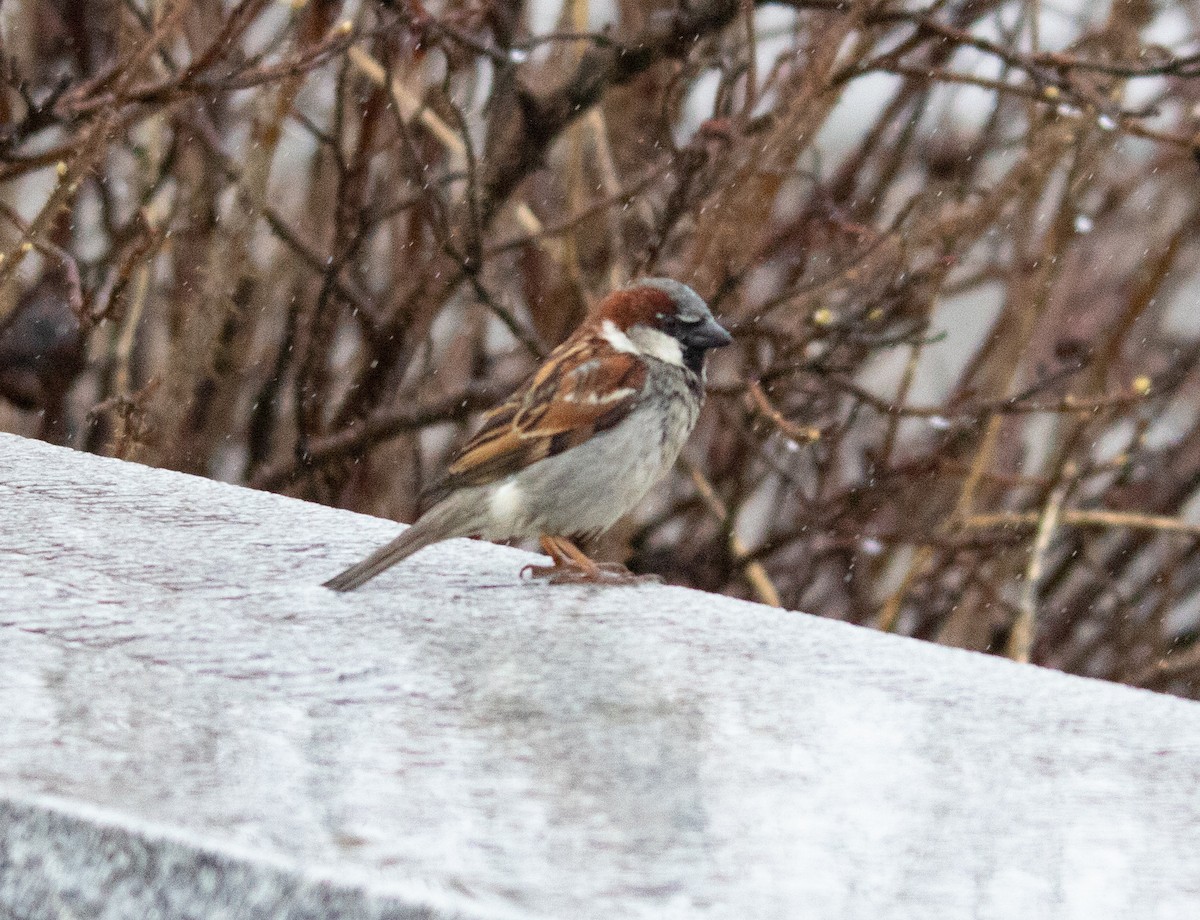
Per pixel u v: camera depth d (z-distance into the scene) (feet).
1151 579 44.50
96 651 15.44
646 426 25.54
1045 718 16.53
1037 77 34.63
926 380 50.01
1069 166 40.63
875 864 12.00
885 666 18.08
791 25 40.57
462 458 24.59
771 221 41.63
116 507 21.25
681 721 15.26
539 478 24.75
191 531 20.54
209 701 14.32
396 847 11.30
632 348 25.85
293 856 10.86
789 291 36.32
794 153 37.01
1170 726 16.60
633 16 38.99
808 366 35.42
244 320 38.22
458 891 10.65
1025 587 37.50
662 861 11.62
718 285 36.42
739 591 42.52
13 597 16.89
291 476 37.32
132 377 41.37
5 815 11.31
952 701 16.87
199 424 37.96
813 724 15.60
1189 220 40.22
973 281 42.39
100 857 11.07
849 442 46.37
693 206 34.88
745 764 14.12
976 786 14.12
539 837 11.85
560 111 36.65
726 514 39.14
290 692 14.88
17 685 14.17
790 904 11.09
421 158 37.88
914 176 45.19
